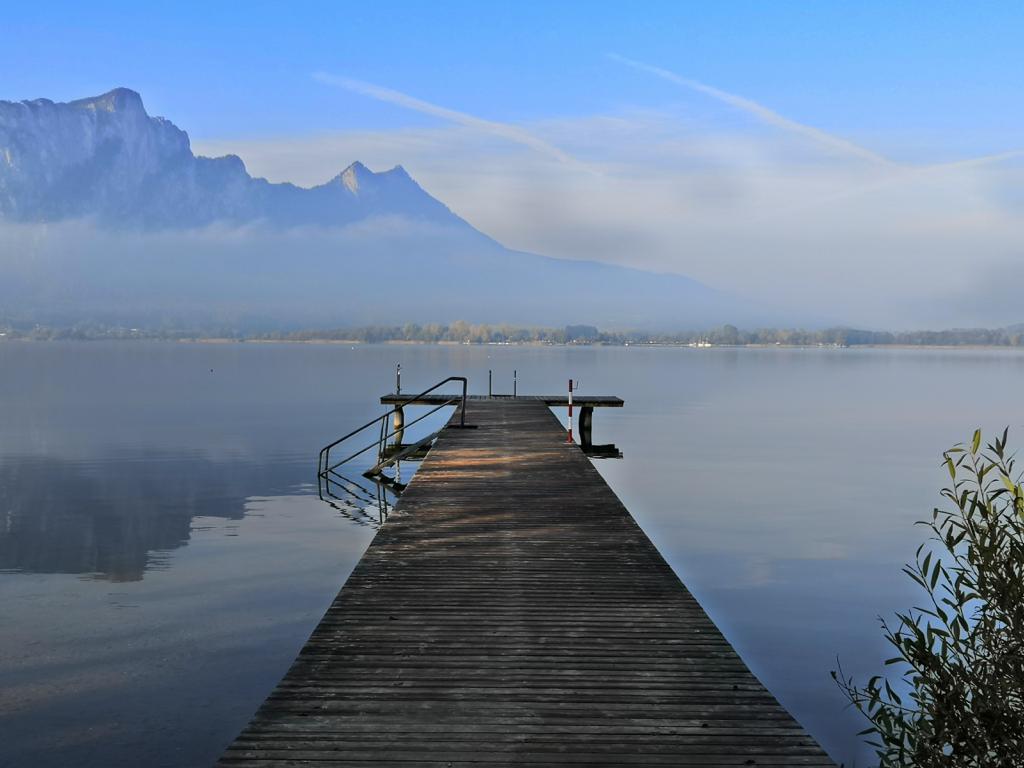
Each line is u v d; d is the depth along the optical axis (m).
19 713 7.49
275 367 114.06
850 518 17.81
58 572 12.52
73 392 61.66
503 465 13.27
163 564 13.06
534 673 4.83
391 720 4.21
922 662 4.11
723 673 4.85
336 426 37.03
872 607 11.29
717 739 4.04
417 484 11.55
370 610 5.96
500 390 58.25
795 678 8.81
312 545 14.51
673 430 37.44
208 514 17.55
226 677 8.34
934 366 136.00
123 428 36.06
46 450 28.58
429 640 5.36
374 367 113.44
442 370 100.00
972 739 3.83
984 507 4.04
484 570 7.07
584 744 3.98
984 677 3.92
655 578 6.84
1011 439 33.22
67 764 6.58
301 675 4.77
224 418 41.03
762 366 128.12
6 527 16.09
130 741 6.98
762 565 13.66
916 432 37.00
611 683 4.70
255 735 4.03
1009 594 3.82
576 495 10.73
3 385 70.31
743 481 23.16
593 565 7.25
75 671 8.47
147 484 21.61
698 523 17.23
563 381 72.12
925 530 16.47
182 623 10.05
